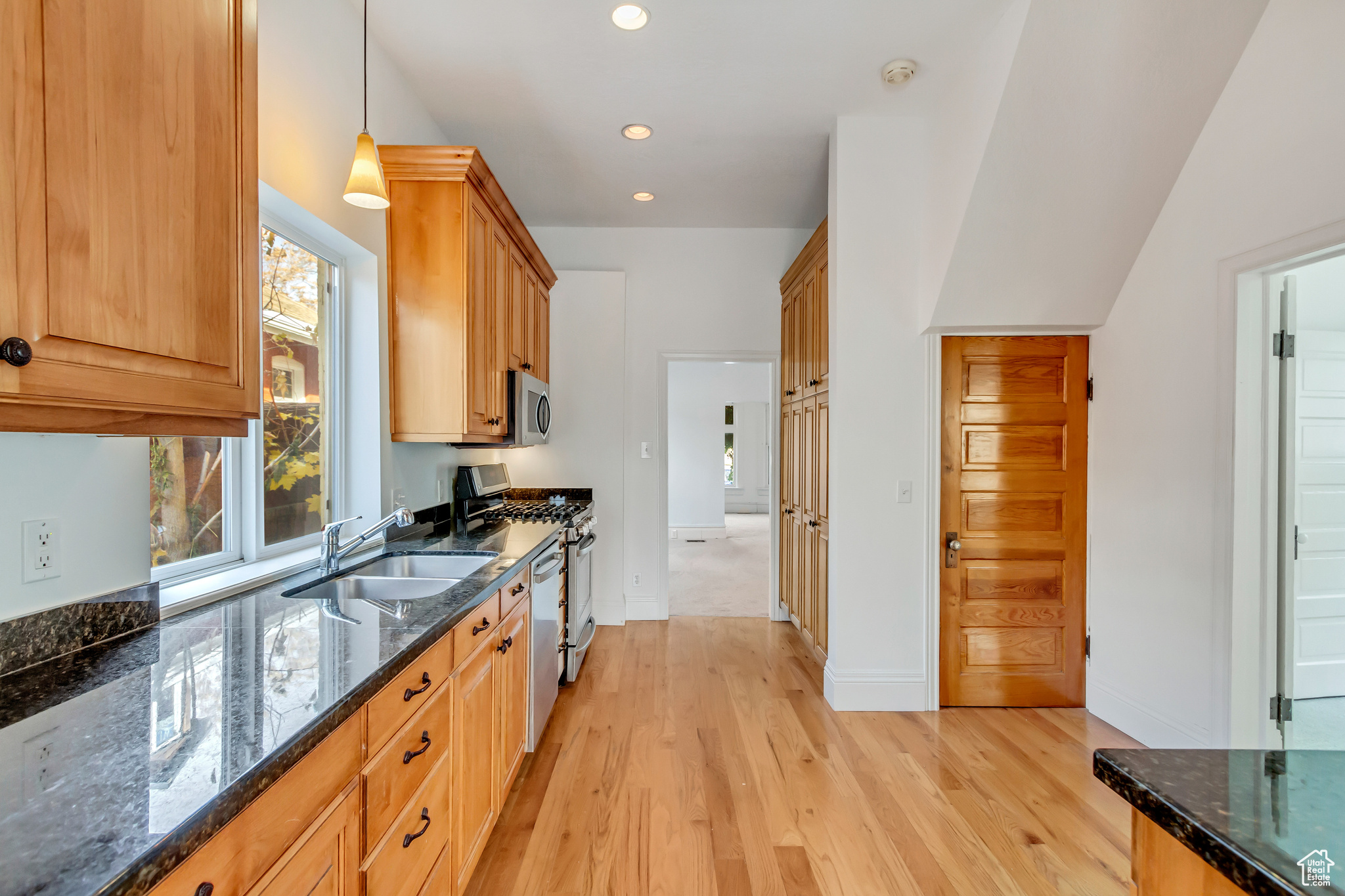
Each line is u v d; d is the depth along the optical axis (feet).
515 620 6.79
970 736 8.55
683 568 20.76
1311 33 5.93
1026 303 8.74
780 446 14.49
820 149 10.38
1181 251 7.56
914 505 9.43
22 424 2.48
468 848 5.11
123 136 2.71
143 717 2.78
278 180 5.58
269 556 6.10
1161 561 7.94
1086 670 9.49
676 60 7.89
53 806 2.06
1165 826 2.15
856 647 9.43
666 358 14.43
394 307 7.61
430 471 9.31
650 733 8.55
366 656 3.61
